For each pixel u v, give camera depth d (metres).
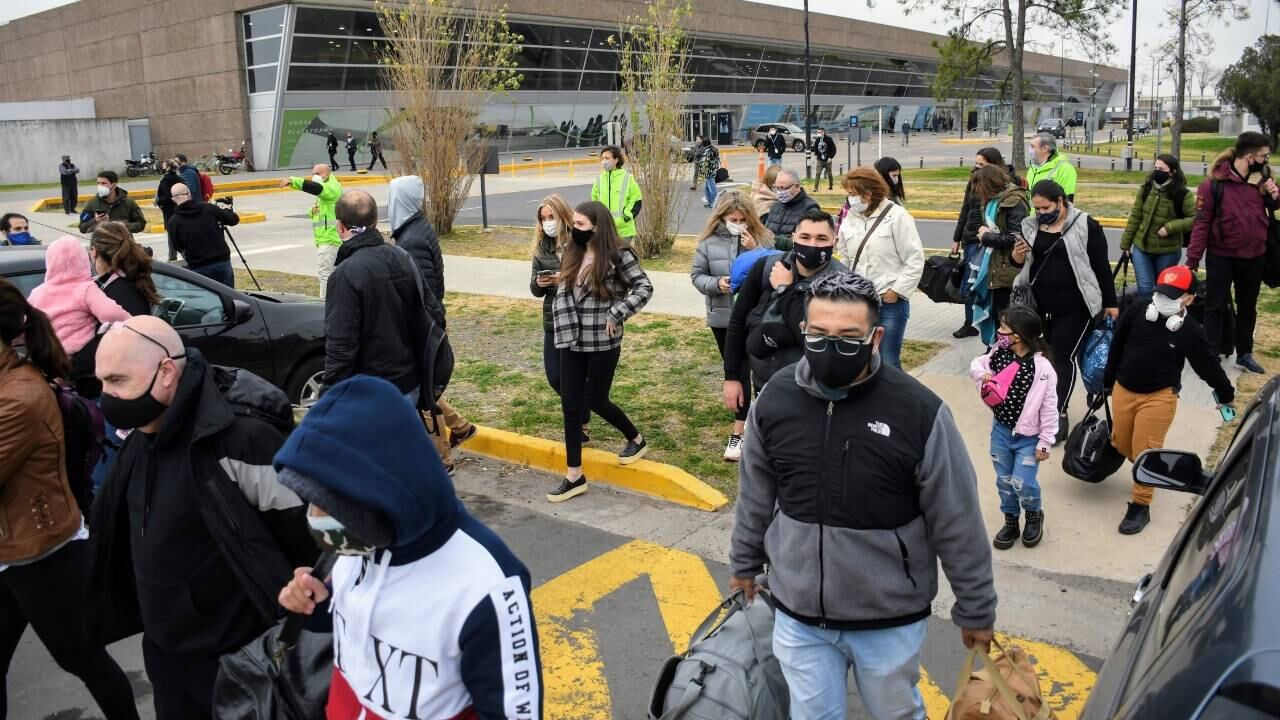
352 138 40.84
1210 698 1.41
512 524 5.93
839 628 2.77
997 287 7.99
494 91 19.27
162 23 45.09
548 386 8.52
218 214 10.97
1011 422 5.06
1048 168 9.99
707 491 6.12
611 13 50.72
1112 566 5.07
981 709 2.78
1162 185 8.52
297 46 40.56
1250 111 46.22
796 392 2.79
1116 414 5.38
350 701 2.13
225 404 2.73
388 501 1.86
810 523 2.73
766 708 2.83
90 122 41.56
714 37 57.38
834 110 73.69
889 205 6.36
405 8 17.84
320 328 7.61
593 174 36.69
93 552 2.97
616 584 5.12
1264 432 2.20
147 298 5.97
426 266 6.20
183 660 2.90
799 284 4.75
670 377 8.67
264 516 2.77
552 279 6.30
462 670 2.00
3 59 57.81
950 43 32.72
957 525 2.68
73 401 3.60
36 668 4.54
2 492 3.30
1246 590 1.55
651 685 4.20
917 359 8.90
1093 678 4.13
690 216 21.75
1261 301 10.73
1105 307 6.18
